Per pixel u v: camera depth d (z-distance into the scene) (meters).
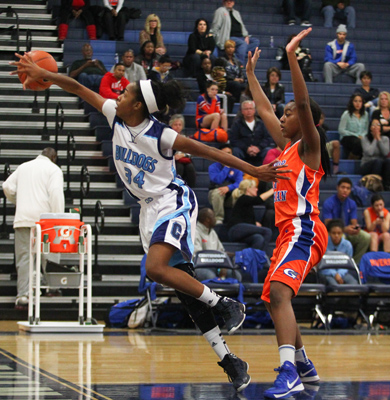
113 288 14.57
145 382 6.18
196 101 20.28
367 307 13.84
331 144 18.67
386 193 17.58
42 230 10.98
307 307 13.85
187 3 25.47
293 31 25.06
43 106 19.33
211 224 14.20
